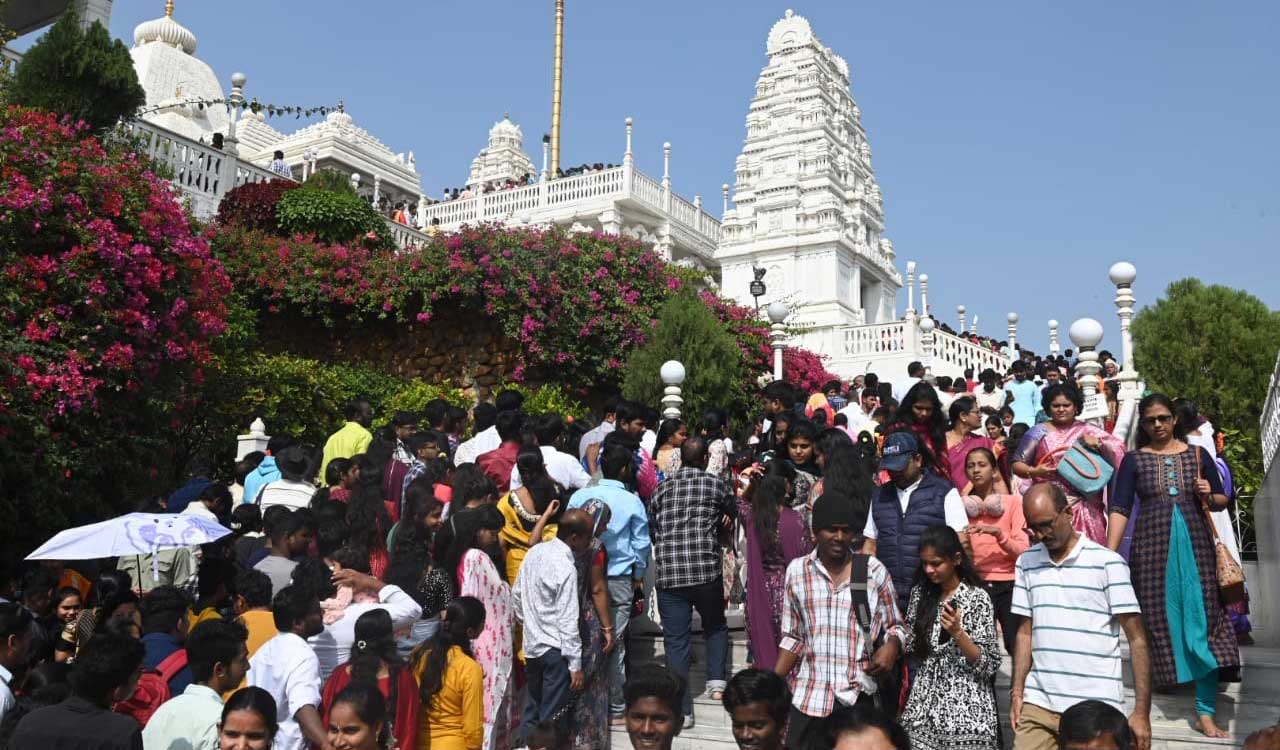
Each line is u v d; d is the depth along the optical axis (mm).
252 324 16406
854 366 27719
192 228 12523
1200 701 6438
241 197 18797
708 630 7625
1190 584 6336
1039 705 5039
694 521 7410
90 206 10469
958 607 5176
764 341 20797
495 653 6242
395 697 5168
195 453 14375
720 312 20766
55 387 9547
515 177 47719
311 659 5395
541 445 8688
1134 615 4938
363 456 8688
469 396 17141
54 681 5422
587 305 17781
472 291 17016
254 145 41656
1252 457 22859
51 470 9602
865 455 9656
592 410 18609
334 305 18109
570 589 6391
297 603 5520
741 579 10547
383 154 42688
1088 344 11820
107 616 6809
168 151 18219
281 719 5301
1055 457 7270
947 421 8453
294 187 19594
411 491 6902
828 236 32750
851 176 35156
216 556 7121
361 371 17281
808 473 7414
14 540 9539
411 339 18297
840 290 33031
